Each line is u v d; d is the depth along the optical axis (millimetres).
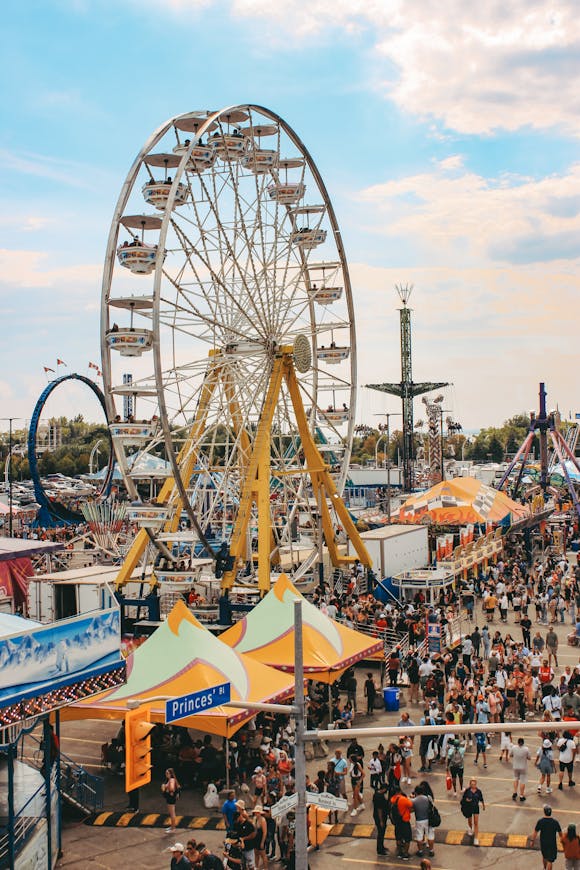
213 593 44188
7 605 39719
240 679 25344
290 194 45750
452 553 47719
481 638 37000
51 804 20203
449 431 113250
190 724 23688
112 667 21859
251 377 43250
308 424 47562
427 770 25844
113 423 37250
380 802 20891
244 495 40906
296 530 57156
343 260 48438
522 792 23547
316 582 47062
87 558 55625
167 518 36938
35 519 88000
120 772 25781
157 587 38594
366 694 30641
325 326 48125
